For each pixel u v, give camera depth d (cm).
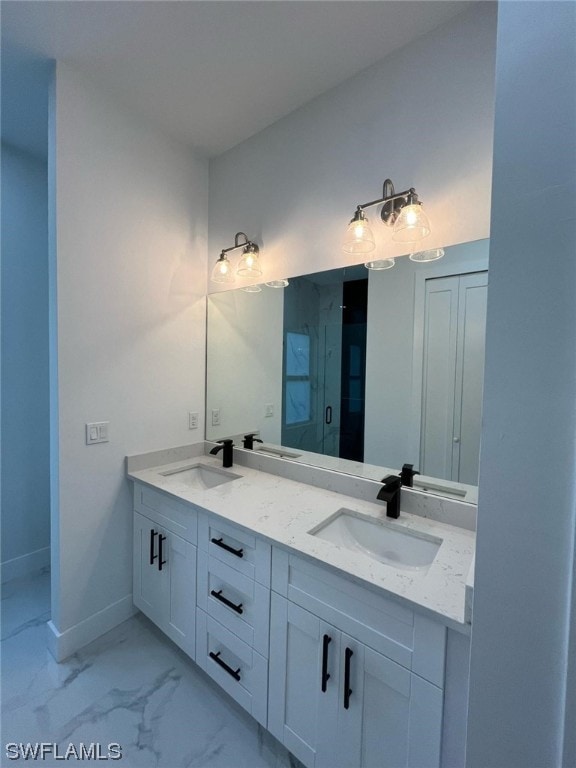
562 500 41
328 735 103
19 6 121
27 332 220
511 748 45
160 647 168
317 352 172
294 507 141
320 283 170
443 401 137
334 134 162
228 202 208
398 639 90
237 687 129
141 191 183
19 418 218
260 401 195
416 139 138
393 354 148
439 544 118
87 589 168
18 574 219
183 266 206
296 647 111
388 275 149
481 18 123
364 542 135
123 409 180
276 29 132
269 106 174
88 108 159
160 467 194
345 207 160
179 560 156
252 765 119
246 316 201
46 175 223
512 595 44
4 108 174
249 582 125
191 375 213
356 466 159
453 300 133
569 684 39
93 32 133
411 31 133
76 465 163
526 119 42
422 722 86
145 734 128
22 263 216
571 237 40
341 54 143
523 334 43
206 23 129
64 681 148
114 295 174
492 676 46
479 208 126
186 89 163
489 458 46
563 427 41
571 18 39
